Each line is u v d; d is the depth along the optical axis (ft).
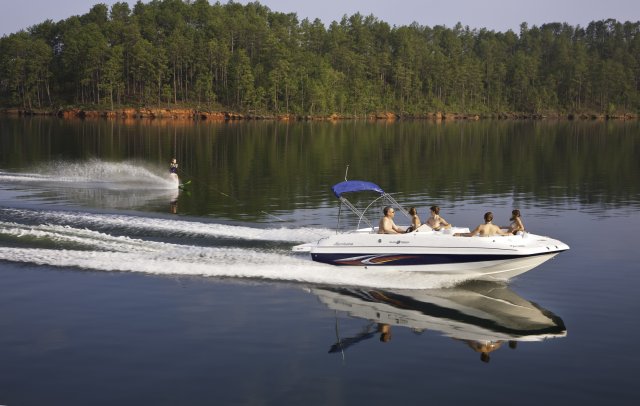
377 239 46.68
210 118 406.82
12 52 435.94
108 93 419.54
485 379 28.89
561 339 33.83
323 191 90.17
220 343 32.83
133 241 54.08
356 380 28.73
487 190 92.48
